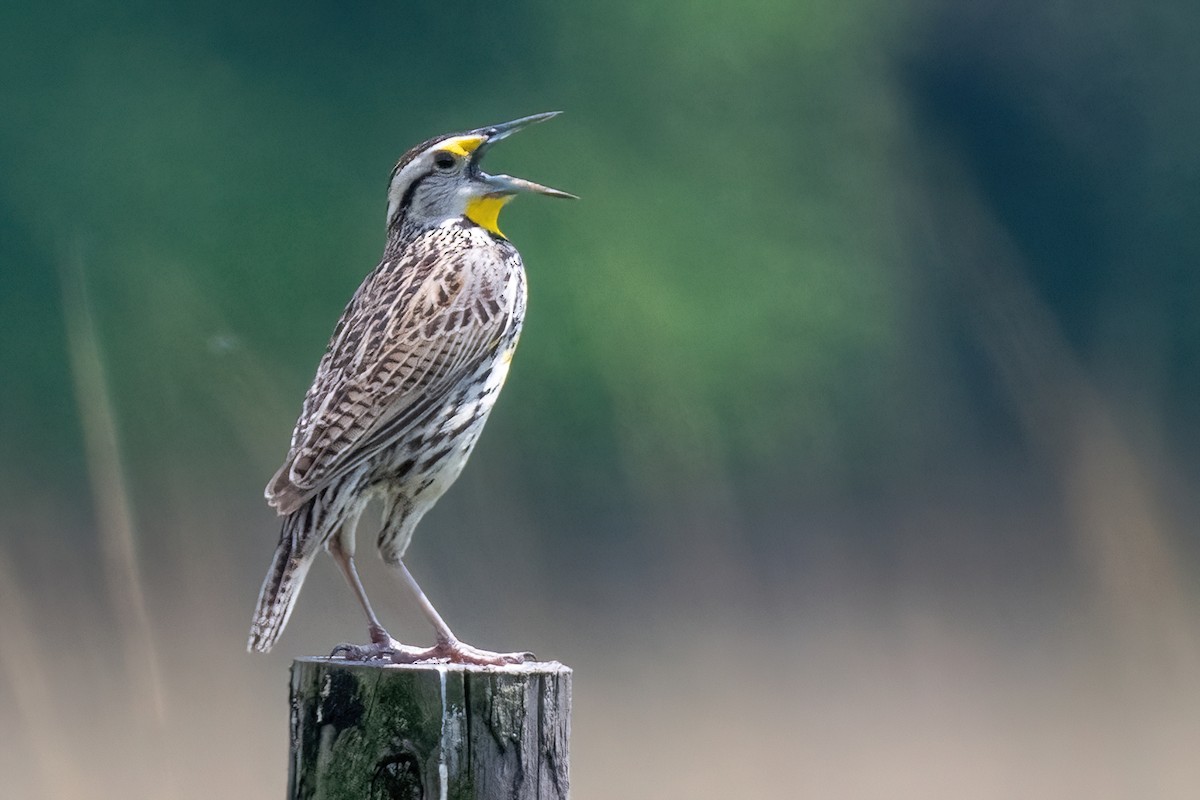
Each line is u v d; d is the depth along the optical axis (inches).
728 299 685.9
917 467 648.4
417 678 193.0
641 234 700.0
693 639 530.3
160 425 434.3
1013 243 731.4
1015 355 441.1
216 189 669.9
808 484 649.6
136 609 315.3
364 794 192.2
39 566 506.3
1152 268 762.8
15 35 663.8
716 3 733.3
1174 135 776.9
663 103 734.5
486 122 717.3
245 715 380.5
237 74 684.7
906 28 779.4
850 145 740.0
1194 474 688.4
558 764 196.1
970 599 573.0
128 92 671.8
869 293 696.4
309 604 402.0
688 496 585.6
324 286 667.4
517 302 249.3
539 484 604.1
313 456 227.0
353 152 695.7
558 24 731.4
